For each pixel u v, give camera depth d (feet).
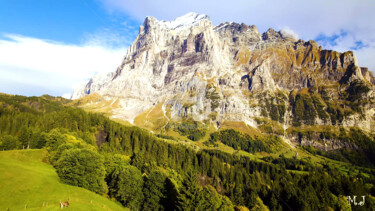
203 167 562.66
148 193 307.99
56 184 270.87
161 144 623.36
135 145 570.87
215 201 310.65
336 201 462.60
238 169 604.90
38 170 296.51
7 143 391.24
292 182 556.92
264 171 654.94
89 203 248.93
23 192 233.96
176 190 322.14
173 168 512.22
